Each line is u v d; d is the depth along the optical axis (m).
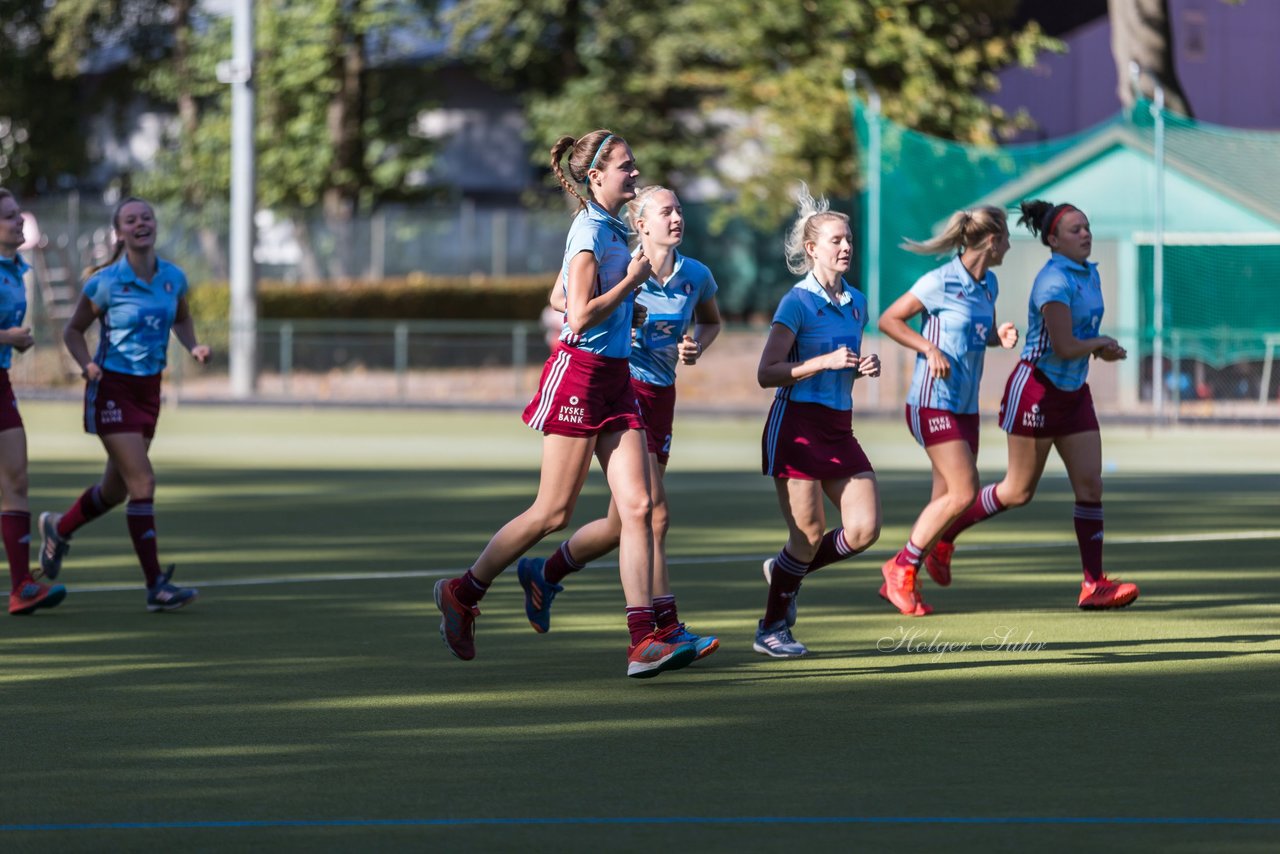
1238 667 27.45
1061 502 56.44
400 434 89.12
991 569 40.19
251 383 115.38
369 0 153.12
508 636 30.80
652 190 29.31
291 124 155.62
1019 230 104.00
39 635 31.03
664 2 146.25
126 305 33.84
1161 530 48.38
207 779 20.28
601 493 59.28
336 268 147.50
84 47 161.00
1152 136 102.56
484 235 150.25
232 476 65.25
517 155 176.38
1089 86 158.00
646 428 27.53
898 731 22.78
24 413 102.75
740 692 25.50
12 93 168.12
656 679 26.61
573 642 30.14
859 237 135.50
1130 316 102.38
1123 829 18.03
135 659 28.55
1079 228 33.97
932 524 32.94
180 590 33.91
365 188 158.88
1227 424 94.19
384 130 159.62
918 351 32.41
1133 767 20.72
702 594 36.12
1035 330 33.94
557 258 152.50
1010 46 140.12
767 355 27.83
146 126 181.62
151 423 34.16
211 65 158.25
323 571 39.91
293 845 17.55
